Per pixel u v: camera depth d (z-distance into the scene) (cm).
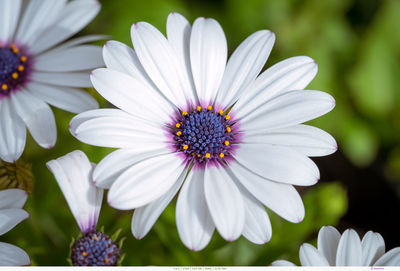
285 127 21
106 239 21
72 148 24
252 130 21
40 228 24
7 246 20
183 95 22
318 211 24
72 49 23
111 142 20
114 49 21
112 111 21
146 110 21
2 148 21
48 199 24
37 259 22
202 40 22
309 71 22
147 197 20
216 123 22
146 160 20
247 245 25
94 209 20
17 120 22
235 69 22
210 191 20
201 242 19
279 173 20
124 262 22
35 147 24
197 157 21
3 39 23
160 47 21
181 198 20
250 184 21
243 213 20
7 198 21
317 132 21
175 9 27
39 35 23
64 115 25
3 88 22
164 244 23
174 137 21
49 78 23
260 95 22
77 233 23
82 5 24
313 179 20
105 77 21
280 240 24
